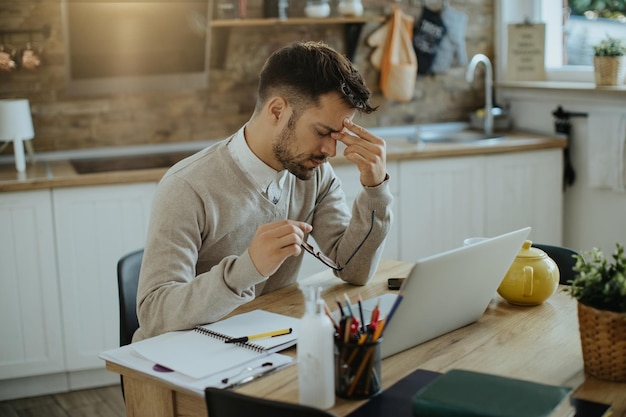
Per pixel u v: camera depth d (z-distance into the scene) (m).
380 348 1.50
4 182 3.21
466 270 1.69
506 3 4.43
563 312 1.92
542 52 4.29
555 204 4.07
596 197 3.94
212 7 3.82
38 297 3.34
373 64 4.27
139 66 3.77
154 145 3.95
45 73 3.72
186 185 2.02
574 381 1.54
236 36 4.01
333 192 2.34
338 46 4.22
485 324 1.85
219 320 1.88
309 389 1.42
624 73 3.74
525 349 1.70
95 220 3.36
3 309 3.31
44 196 3.28
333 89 1.90
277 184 2.16
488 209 3.96
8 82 3.69
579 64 4.28
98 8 3.62
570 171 4.05
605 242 3.91
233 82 4.04
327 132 1.95
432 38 4.33
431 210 3.87
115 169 3.53
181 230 1.98
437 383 1.42
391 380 1.55
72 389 3.51
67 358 3.42
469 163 3.89
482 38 4.51
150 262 1.94
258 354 1.66
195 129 4.00
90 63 3.69
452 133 4.39
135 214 3.39
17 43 3.66
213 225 2.05
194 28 3.79
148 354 1.67
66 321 3.39
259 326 1.81
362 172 2.10
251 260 1.78
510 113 4.45
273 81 1.96
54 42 3.71
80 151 3.83
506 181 3.96
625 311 1.50
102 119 3.84
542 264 1.96
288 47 1.98
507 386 1.40
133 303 2.21
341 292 2.11
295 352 1.69
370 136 2.09
